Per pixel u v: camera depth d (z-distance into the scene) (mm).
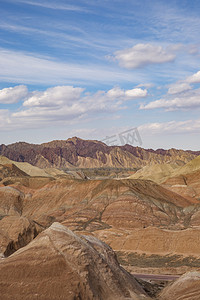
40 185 151750
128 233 91125
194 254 73062
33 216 125688
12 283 34250
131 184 126938
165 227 101562
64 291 33094
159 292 44281
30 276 34719
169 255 75000
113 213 109688
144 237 81625
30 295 32938
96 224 106312
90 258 37094
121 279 39344
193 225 105125
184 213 116125
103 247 42844
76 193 129500
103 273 36969
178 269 66500
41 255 36562
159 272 66375
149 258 75438
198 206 117062
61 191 132875
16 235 71875
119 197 115312
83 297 33312
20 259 36562
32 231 75500
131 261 74875
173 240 78188
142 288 42969
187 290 40125
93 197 125000
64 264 35656
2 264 36438
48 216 119562
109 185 124750
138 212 109375
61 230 39281
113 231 92375
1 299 32812
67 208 124500
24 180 154875
